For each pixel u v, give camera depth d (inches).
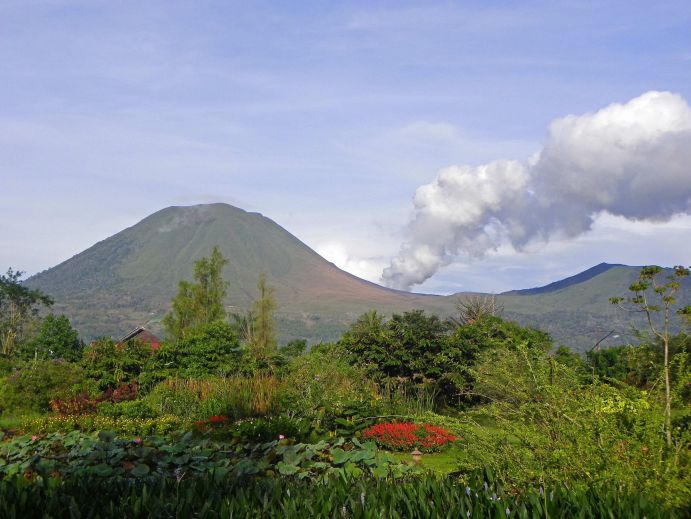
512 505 186.2
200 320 1978.3
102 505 193.2
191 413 797.9
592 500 190.1
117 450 370.9
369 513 177.2
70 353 1950.1
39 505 191.3
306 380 771.4
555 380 279.3
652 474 223.6
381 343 951.6
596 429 245.6
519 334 1008.9
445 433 540.1
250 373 1215.6
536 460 254.2
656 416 239.0
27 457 418.0
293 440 399.2
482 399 568.4
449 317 1131.3
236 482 222.1
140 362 1141.1
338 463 353.1
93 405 856.3
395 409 762.2
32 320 2810.0
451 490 198.4
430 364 901.8
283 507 180.1
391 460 357.7
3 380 912.9
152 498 194.4
